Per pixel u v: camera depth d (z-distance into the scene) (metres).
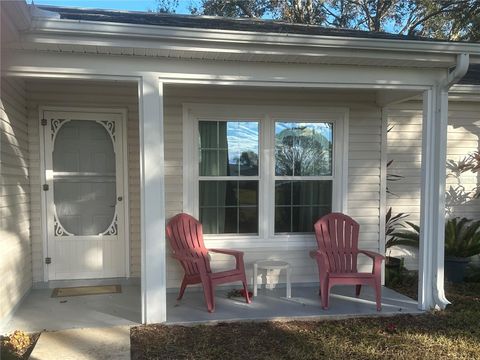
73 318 4.16
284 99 5.39
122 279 5.41
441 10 14.87
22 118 4.82
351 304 4.68
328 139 5.62
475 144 6.39
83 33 3.49
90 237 5.34
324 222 4.99
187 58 3.97
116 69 3.86
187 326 4.01
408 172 6.23
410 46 4.04
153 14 6.45
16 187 4.47
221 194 5.39
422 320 4.27
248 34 3.74
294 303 4.71
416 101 6.17
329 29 6.38
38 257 5.20
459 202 6.41
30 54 3.71
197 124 5.29
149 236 3.96
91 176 5.35
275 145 5.47
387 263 5.86
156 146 3.95
